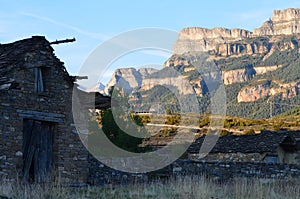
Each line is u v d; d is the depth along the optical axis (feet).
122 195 46.93
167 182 58.85
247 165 66.33
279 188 52.85
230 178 65.46
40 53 63.21
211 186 52.26
